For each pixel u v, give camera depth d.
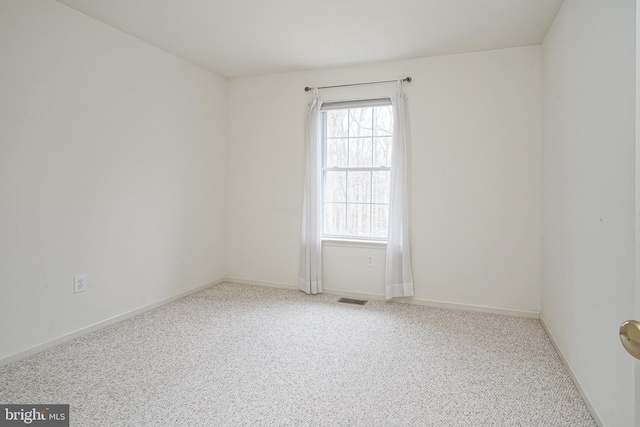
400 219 3.64
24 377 2.16
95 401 1.92
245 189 4.37
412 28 2.98
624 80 1.48
